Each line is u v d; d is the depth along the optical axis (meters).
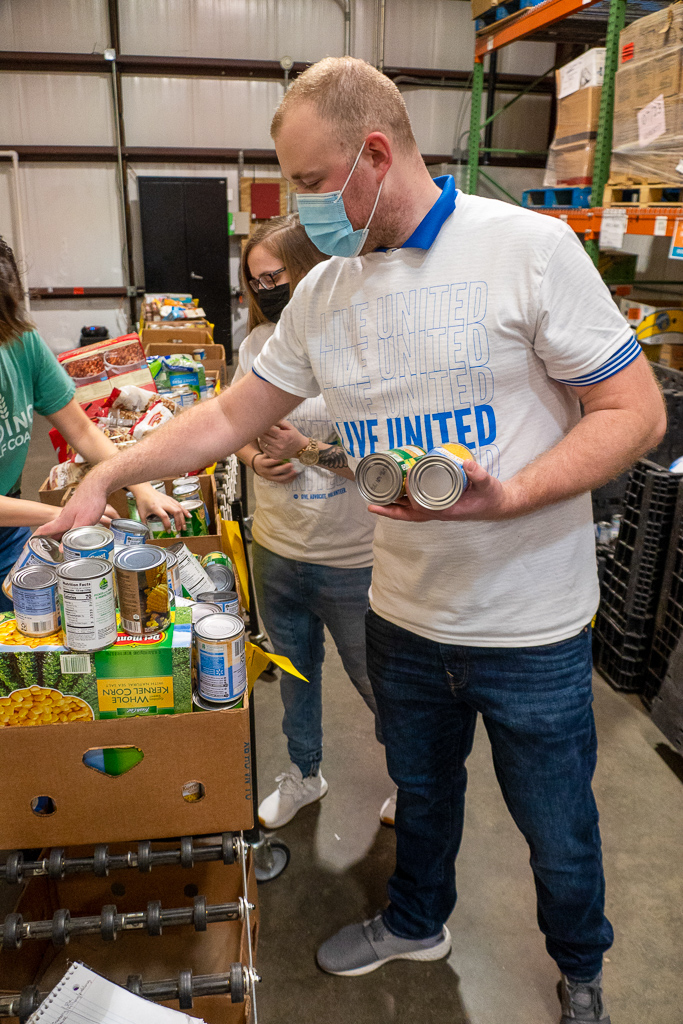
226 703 1.00
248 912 1.11
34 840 1.03
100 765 1.01
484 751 2.44
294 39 7.68
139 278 8.20
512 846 2.05
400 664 1.35
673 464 2.69
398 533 1.26
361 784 2.28
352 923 1.80
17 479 1.82
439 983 1.65
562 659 1.22
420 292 1.10
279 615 1.90
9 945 1.03
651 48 3.10
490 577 1.19
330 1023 1.56
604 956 1.72
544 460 1.03
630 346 1.04
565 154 4.02
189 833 1.04
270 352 1.32
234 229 8.08
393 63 7.81
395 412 1.17
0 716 0.97
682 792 2.25
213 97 7.71
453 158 7.91
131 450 1.28
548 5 4.01
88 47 7.35
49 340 8.19
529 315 1.04
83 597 0.91
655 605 2.64
